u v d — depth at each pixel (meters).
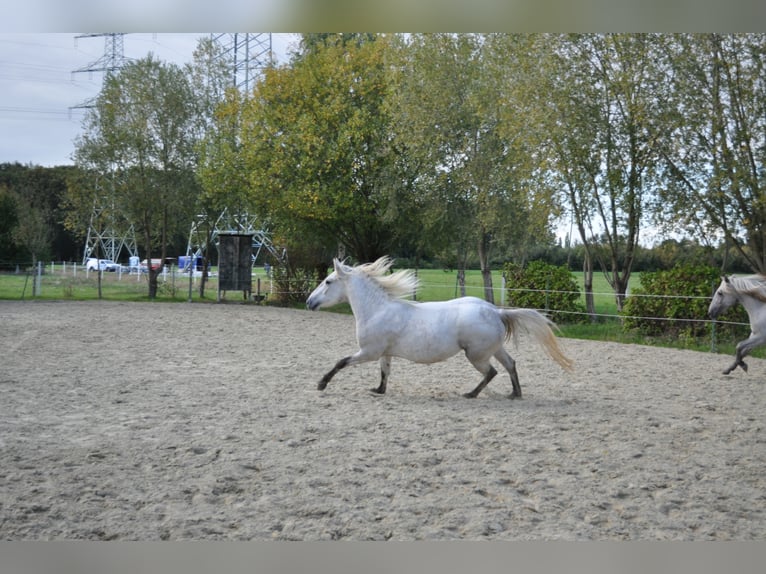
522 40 19.45
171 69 30.91
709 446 6.93
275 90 25.55
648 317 16.92
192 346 14.57
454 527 4.74
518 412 8.38
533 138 19.45
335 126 25.30
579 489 5.52
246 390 9.70
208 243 32.09
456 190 24.72
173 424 7.56
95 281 39.59
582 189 20.20
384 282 9.30
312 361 12.73
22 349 13.48
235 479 5.64
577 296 20.53
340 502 5.14
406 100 23.59
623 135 19.27
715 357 13.92
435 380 10.77
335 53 25.45
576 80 19.09
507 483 5.69
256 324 20.14
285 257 28.89
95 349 13.73
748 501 5.32
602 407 8.80
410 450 6.57
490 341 8.97
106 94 30.64
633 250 20.34
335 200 24.47
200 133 31.23
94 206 31.98
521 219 24.17
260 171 25.70
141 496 5.21
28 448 6.48
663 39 17.34
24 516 4.79
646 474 5.94
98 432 7.17
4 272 42.81
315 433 7.22
